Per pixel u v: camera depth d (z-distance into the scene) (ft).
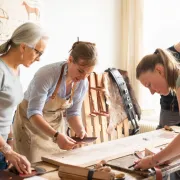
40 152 6.86
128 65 12.64
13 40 5.22
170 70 4.80
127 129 11.50
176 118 8.62
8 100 5.32
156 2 12.09
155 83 4.92
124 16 12.69
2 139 4.93
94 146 6.13
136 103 11.80
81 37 11.34
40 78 5.99
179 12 11.59
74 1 10.98
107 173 4.18
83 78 5.95
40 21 9.84
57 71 6.09
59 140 5.94
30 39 5.12
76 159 5.25
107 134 11.02
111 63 12.58
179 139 4.47
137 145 6.19
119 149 5.88
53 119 6.95
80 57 5.55
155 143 6.36
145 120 12.48
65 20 10.72
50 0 10.16
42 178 4.46
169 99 8.63
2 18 8.75
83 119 10.63
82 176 4.24
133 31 12.54
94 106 10.73
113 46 12.62
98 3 11.87
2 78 5.09
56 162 5.12
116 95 11.35
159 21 12.07
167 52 5.05
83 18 11.35
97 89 10.84
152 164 4.62
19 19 9.17
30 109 6.07
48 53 10.25
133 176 4.55
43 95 6.03
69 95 6.64
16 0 9.05
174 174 8.05
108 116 10.81
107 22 12.28
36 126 6.04
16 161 4.68
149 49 12.33
